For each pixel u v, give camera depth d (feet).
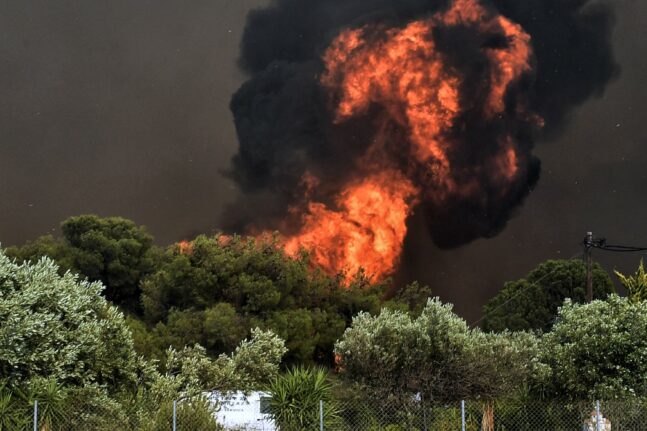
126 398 125.70
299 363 271.69
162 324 262.06
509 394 130.82
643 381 133.80
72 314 124.16
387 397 128.47
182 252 291.99
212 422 117.80
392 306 305.94
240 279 273.54
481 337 132.26
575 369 136.46
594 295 339.36
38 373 116.78
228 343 256.93
